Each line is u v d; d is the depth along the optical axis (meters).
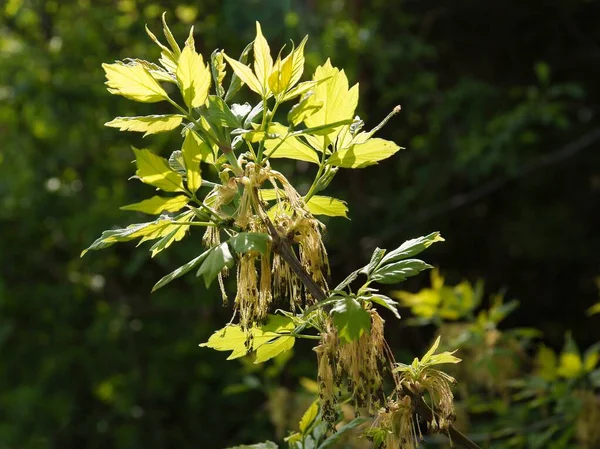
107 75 1.78
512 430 3.91
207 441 8.36
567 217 9.62
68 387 8.66
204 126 1.84
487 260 9.88
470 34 9.95
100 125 8.11
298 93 1.81
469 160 8.26
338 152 1.89
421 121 9.40
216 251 1.62
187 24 7.96
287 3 8.05
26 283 8.77
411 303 3.98
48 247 8.98
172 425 8.63
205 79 1.78
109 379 8.52
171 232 1.85
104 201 8.26
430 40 9.92
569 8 9.63
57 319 8.66
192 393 8.12
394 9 9.30
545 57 9.88
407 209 9.06
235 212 1.79
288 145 1.94
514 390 4.75
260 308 1.79
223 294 1.83
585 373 3.78
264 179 1.80
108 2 8.54
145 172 1.71
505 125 8.04
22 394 8.55
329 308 1.80
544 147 9.48
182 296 8.45
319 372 1.81
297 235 1.79
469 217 9.77
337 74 1.88
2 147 8.57
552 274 9.88
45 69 8.09
